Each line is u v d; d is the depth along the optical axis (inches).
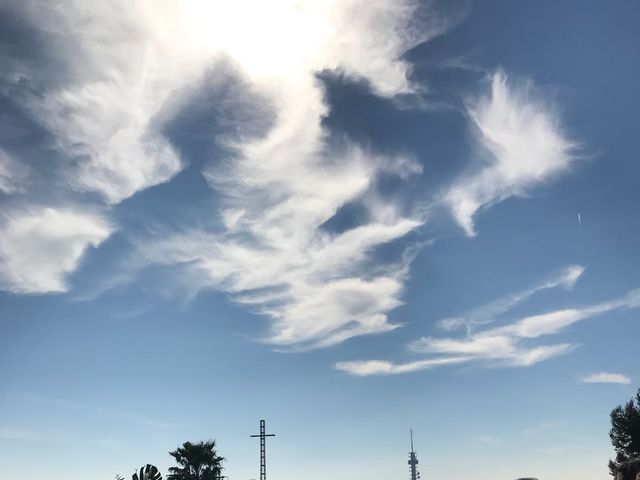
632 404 2600.9
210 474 2487.7
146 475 2027.6
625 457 2495.1
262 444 3917.3
